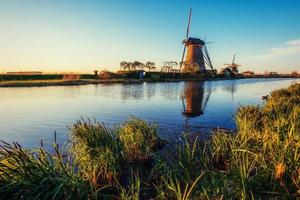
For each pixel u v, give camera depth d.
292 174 5.52
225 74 130.25
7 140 12.59
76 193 5.77
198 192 6.18
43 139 12.68
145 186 7.11
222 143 8.76
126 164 8.55
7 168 5.51
